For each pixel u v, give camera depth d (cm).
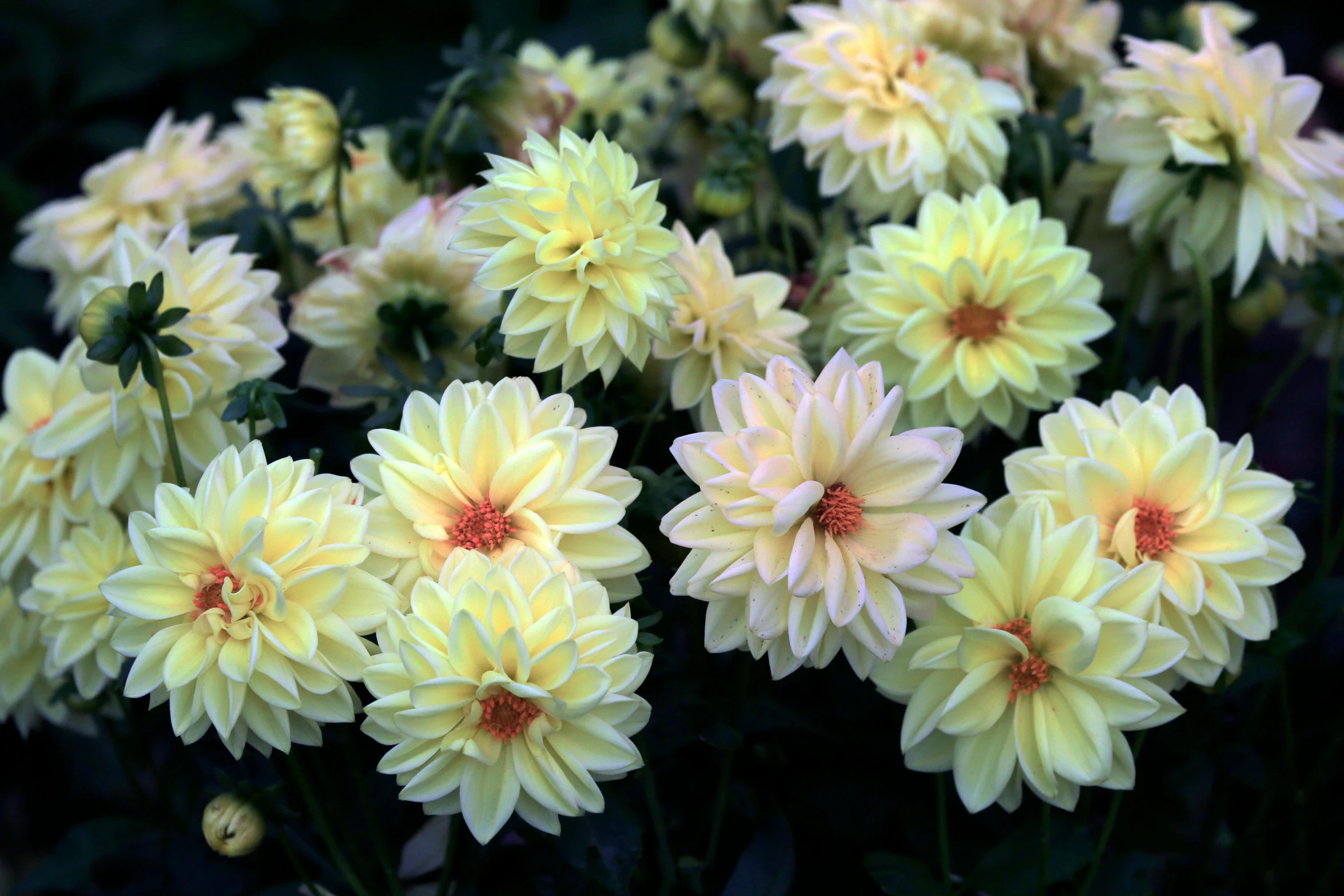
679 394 66
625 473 59
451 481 58
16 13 141
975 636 58
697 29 87
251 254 74
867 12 74
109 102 153
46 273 136
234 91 145
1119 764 59
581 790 57
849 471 56
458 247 60
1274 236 70
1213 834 72
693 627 67
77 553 66
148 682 57
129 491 66
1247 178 71
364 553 57
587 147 60
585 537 59
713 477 56
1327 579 71
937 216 69
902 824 69
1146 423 61
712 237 68
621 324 59
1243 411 137
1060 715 59
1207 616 61
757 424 56
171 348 62
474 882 66
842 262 73
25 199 138
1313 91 70
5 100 151
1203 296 69
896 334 68
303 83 142
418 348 71
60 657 65
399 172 78
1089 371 77
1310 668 78
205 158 81
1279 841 76
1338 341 73
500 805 57
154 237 79
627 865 61
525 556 56
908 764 61
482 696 55
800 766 71
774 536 56
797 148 84
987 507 68
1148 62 72
